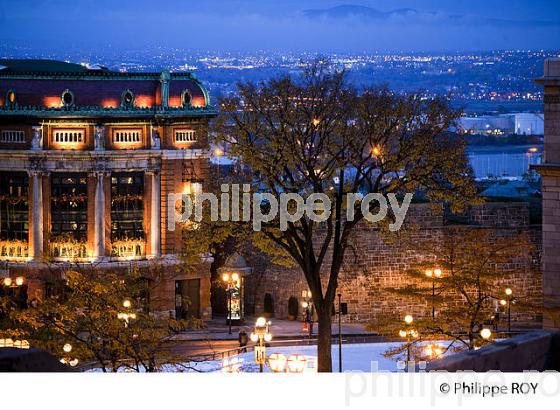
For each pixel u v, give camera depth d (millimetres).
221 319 116875
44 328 75562
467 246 90938
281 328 109375
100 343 82688
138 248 115375
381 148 88000
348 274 110438
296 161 87438
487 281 91500
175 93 116625
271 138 86750
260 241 88750
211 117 117375
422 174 87562
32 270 112875
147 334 74312
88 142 114438
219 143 99750
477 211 111562
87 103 114312
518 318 108312
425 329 77062
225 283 113375
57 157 113938
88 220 114500
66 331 73062
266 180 88375
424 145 87125
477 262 85188
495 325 98688
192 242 88875
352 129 88500
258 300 116500
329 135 88812
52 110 113000
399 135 90000
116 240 114750
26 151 113438
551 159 78438
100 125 114375
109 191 114875
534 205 122875
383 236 103000
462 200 88250
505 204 111375
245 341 99375
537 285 110375
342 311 102688
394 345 97375
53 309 75938
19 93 113562
